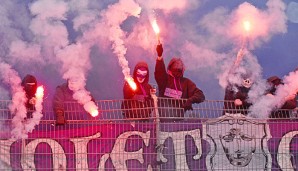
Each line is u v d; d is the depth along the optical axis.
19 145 10.78
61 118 10.91
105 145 10.94
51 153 10.85
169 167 10.99
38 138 10.83
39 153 10.82
